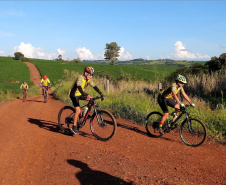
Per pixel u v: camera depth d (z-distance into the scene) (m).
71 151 4.60
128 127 6.85
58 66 98.06
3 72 77.12
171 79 13.33
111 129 6.00
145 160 4.17
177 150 4.81
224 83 10.10
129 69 91.81
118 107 9.00
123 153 4.52
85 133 6.12
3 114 9.42
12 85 46.06
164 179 3.37
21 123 7.34
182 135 5.91
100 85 15.38
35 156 4.35
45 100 14.59
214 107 7.93
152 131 6.30
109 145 5.05
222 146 5.16
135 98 9.49
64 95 15.71
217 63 11.98
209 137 5.65
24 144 5.08
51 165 3.91
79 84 5.30
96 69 90.56
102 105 9.97
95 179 3.34
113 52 144.75
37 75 75.12
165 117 5.49
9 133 6.09
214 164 4.07
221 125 6.01
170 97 5.50
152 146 5.05
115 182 3.17
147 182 3.25
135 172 3.60
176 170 3.74
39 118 8.22
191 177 3.48
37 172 3.65
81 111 5.75
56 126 6.93
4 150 4.71
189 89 10.95
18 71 80.38
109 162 4.02
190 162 4.14
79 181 3.29
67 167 3.80
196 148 5.00
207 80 10.75
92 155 4.37
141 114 7.34
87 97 5.40
